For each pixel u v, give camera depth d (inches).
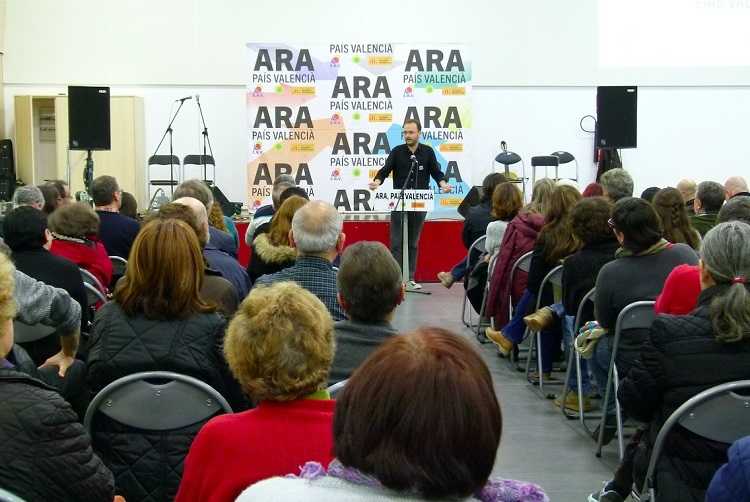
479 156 430.6
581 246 189.9
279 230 167.3
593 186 229.9
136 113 410.3
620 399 104.9
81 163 410.9
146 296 98.1
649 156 430.9
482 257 250.2
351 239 375.9
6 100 421.4
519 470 152.3
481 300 254.8
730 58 426.0
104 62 421.4
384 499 40.9
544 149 430.9
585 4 424.8
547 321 189.3
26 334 128.3
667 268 144.3
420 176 347.6
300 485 44.1
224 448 68.8
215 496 68.3
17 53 420.8
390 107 374.3
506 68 427.2
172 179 396.2
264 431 69.1
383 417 40.6
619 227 147.2
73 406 124.0
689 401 93.6
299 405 70.6
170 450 94.3
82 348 139.5
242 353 70.3
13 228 135.1
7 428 67.5
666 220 170.2
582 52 426.9
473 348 43.5
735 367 95.5
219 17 421.7
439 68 374.0
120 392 93.7
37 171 422.0
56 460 68.9
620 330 141.9
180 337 97.3
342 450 42.1
